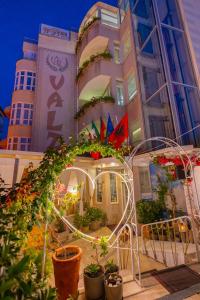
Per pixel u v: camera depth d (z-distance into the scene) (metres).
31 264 2.98
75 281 3.98
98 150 4.55
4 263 1.97
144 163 9.90
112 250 8.23
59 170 3.82
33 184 3.59
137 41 14.79
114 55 16.41
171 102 11.07
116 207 13.37
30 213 3.35
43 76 20.42
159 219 9.16
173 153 7.79
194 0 14.17
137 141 13.06
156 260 7.28
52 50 21.70
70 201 5.16
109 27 17.14
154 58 13.02
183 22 13.36
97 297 3.87
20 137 18.69
